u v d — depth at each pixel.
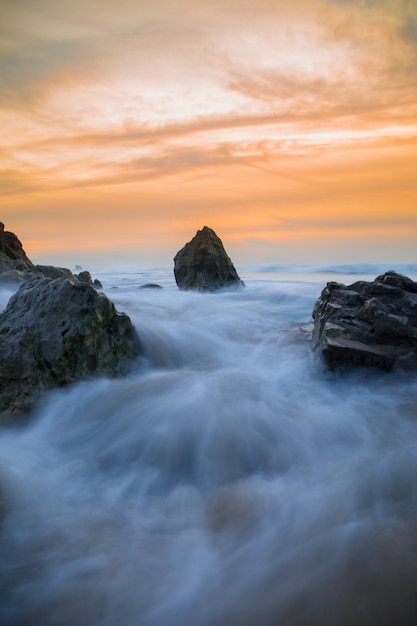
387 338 6.32
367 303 6.67
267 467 4.38
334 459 4.36
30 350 5.61
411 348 6.16
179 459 4.52
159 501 3.87
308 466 4.28
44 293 6.32
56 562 2.98
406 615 2.52
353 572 2.80
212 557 3.03
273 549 3.08
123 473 4.34
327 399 5.78
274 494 3.78
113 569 2.92
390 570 2.76
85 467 4.38
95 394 5.74
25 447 4.76
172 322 8.90
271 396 5.62
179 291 17.28
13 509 3.51
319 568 2.86
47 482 4.07
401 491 3.63
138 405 5.32
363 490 3.68
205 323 9.45
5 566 2.93
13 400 5.32
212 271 17.42
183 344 7.70
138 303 12.41
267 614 2.58
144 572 2.89
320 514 3.39
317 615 2.56
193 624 2.54
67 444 4.91
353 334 6.48
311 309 11.97
